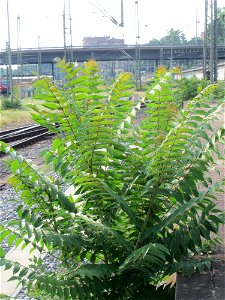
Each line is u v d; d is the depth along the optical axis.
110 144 4.35
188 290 3.87
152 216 4.36
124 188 4.31
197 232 4.15
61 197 4.25
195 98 4.16
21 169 4.24
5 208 10.91
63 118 4.13
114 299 4.09
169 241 4.19
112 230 3.89
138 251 3.62
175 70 4.23
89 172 4.32
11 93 57.19
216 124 8.12
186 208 3.90
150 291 4.20
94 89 4.27
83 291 3.87
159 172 4.16
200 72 79.88
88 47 106.62
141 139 4.48
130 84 4.38
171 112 4.39
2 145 4.13
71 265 4.29
